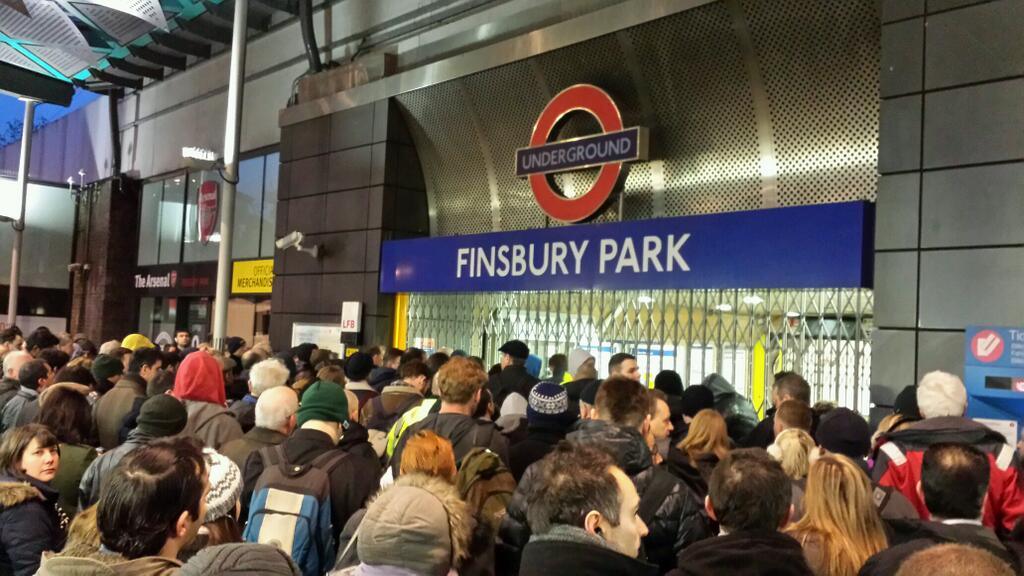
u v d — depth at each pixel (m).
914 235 6.24
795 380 4.91
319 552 3.22
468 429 3.70
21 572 2.83
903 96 6.37
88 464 3.94
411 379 5.42
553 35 9.27
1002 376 5.56
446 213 11.60
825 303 7.42
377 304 11.41
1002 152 5.82
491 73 10.17
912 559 1.29
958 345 5.93
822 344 7.42
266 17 15.34
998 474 3.49
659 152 8.80
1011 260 5.72
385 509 2.09
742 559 2.10
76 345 8.87
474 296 10.70
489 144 10.71
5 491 2.91
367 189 11.64
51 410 4.00
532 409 3.86
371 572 2.06
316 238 12.42
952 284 6.00
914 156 6.28
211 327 17.48
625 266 8.62
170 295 18.47
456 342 10.86
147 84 20.03
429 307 11.23
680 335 8.50
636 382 3.43
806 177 7.62
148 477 1.93
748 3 7.57
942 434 3.61
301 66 14.50
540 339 9.94
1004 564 1.25
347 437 3.85
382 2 12.53
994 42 5.92
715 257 7.83
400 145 11.59
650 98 8.80
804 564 2.15
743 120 8.07
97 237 20.67
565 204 9.29
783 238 7.31
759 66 7.79
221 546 1.80
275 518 3.20
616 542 2.11
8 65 16.72
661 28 8.33
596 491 2.10
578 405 5.55
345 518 3.34
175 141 18.64
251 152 15.74
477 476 3.17
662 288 8.29
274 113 15.14
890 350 6.30
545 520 2.13
